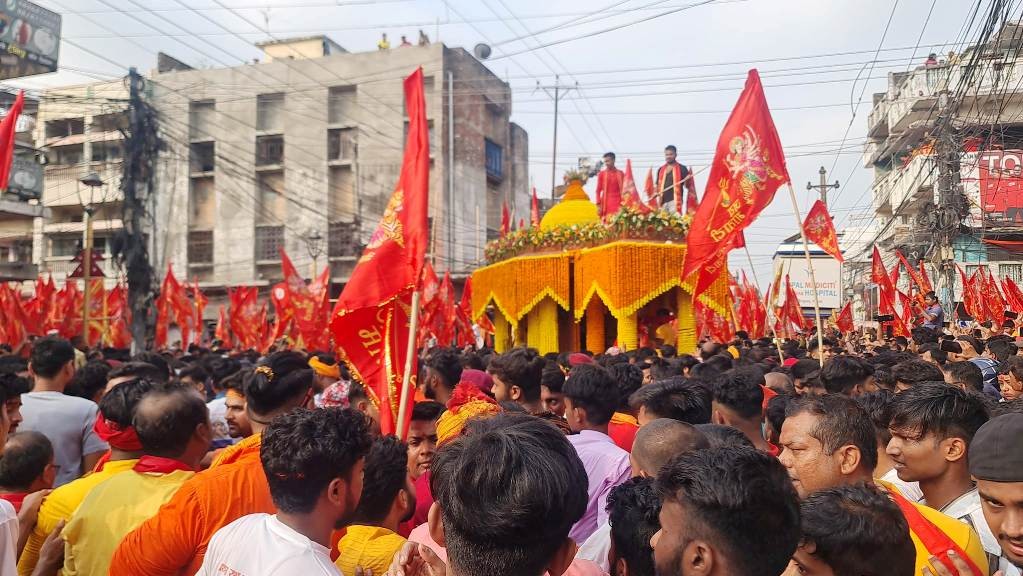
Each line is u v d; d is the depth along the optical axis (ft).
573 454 7.74
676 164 65.41
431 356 26.43
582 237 55.11
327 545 9.93
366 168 151.43
